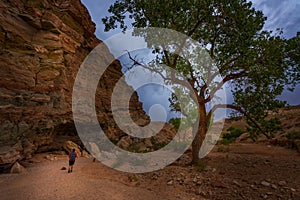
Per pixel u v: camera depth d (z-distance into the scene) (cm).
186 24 1191
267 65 1109
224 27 1173
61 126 2498
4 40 1948
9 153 1587
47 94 2294
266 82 1141
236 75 1240
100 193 786
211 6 1134
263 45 1106
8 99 1814
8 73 1875
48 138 2252
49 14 2517
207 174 976
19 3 2236
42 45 2339
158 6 1094
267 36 1167
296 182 766
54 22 2550
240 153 1577
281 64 1188
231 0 1093
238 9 1093
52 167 1514
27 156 1869
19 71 1978
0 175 1296
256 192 715
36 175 1238
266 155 1394
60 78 2509
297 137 1842
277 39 1105
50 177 1132
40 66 2233
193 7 1116
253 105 1227
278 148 1703
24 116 1930
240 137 3005
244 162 1152
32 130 2012
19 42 2077
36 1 2464
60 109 2425
